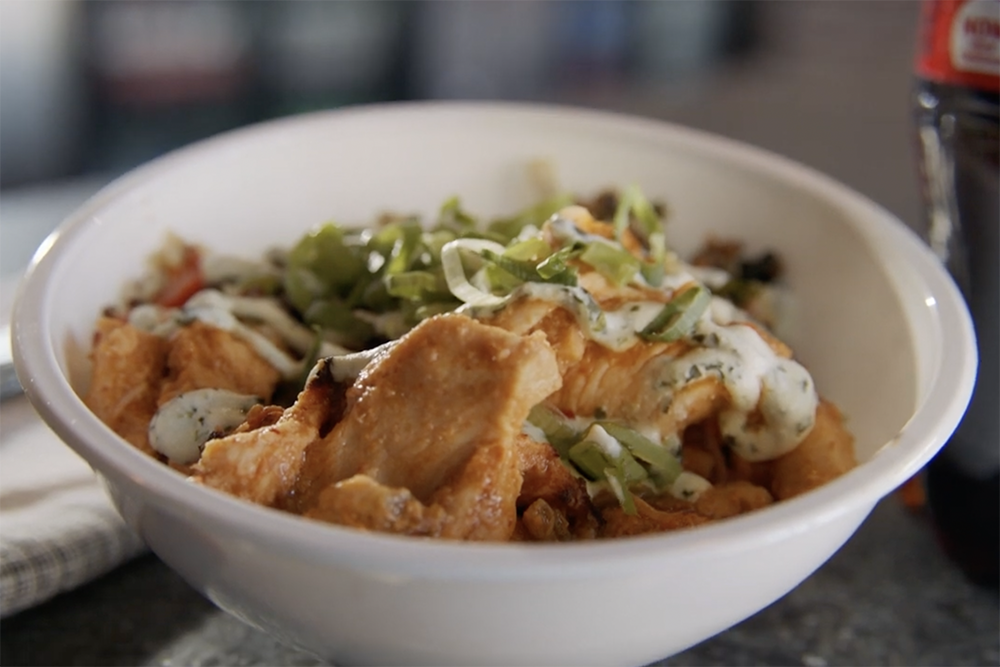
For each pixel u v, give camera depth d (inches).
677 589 9.2
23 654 11.6
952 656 11.9
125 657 11.6
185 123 27.3
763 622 12.2
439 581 8.8
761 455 12.1
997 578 12.5
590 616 9.2
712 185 14.7
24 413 13.4
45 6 24.5
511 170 15.3
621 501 11.3
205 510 9.1
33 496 12.2
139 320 13.1
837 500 9.4
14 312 11.3
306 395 10.7
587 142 15.1
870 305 13.0
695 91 27.1
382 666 9.9
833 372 13.2
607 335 11.9
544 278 11.7
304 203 14.9
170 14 26.0
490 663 9.6
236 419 12.1
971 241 12.6
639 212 13.6
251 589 9.6
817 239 13.9
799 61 29.1
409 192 15.3
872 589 12.6
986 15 12.2
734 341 12.0
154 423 12.0
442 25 29.9
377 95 29.5
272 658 11.7
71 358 12.0
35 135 25.5
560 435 11.6
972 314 12.5
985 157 12.4
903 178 20.1
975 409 12.3
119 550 12.0
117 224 13.1
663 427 11.8
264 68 27.8
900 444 10.1
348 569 8.9
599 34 31.1
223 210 14.3
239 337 12.8
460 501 9.9
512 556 8.8
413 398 10.4
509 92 30.0
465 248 12.2
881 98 25.8
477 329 10.4
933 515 13.0
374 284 13.4
